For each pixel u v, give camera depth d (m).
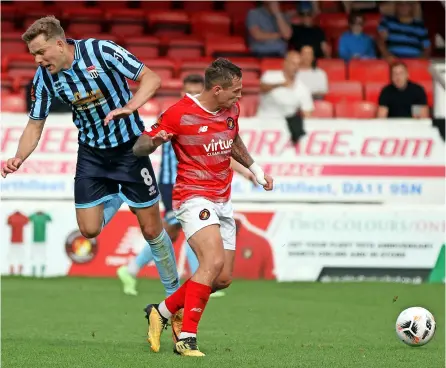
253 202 46.91
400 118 49.16
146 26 62.47
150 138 23.31
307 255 46.16
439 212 46.41
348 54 59.81
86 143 25.80
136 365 21.77
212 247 23.36
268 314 34.47
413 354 24.50
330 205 46.75
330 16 64.19
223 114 23.73
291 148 46.94
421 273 46.41
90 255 45.91
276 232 46.12
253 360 22.88
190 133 23.55
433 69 50.78
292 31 59.19
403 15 61.88
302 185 47.06
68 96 25.09
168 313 24.16
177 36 61.41
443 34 66.44
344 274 46.31
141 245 45.94
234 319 32.97
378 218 46.31
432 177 47.50
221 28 63.00
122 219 45.94
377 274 46.41
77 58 24.66
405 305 37.69
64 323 31.42
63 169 46.41
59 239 45.72
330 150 47.12
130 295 39.53
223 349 25.11
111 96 25.12
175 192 24.00
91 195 26.08
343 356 23.98
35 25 24.20
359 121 47.31
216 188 23.92
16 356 23.33
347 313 35.06
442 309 36.78
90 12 61.88
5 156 45.75
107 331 29.47
